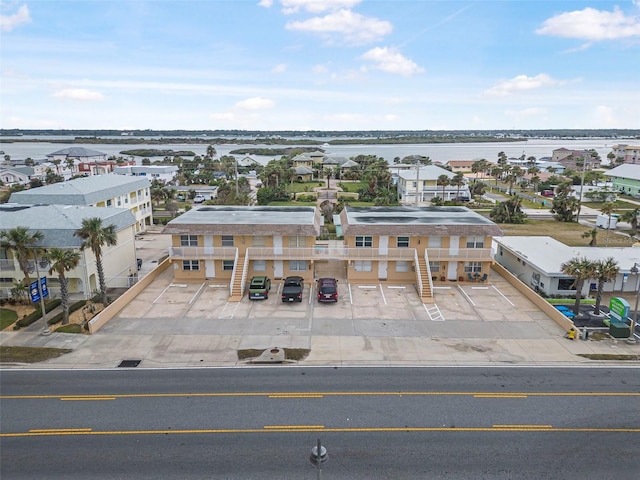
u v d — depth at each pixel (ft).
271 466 57.77
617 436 64.23
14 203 164.14
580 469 57.57
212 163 537.24
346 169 459.73
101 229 109.09
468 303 117.60
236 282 122.72
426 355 89.20
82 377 80.38
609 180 414.82
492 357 88.48
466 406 71.51
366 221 135.95
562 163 578.25
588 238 200.75
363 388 76.79
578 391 76.23
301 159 502.38
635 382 79.41
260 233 127.54
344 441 62.69
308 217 142.00
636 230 214.07
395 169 468.75
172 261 139.03
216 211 152.05
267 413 69.46
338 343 94.27
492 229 128.06
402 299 120.37
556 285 124.36
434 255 129.08
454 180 303.68
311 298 120.57
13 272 120.37
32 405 71.56
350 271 132.77
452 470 57.11
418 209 160.25
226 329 100.89
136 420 67.56
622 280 127.85
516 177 408.87
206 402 72.43
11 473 56.44
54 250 101.60
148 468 57.41
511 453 60.49
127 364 85.15
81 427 65.98
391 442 62.54
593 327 103.14
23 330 99.50
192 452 60.49
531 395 74.79
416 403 72.28
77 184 186.19
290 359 87.20
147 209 226.99
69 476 55.98
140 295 122.11
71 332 98.32
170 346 92.53
